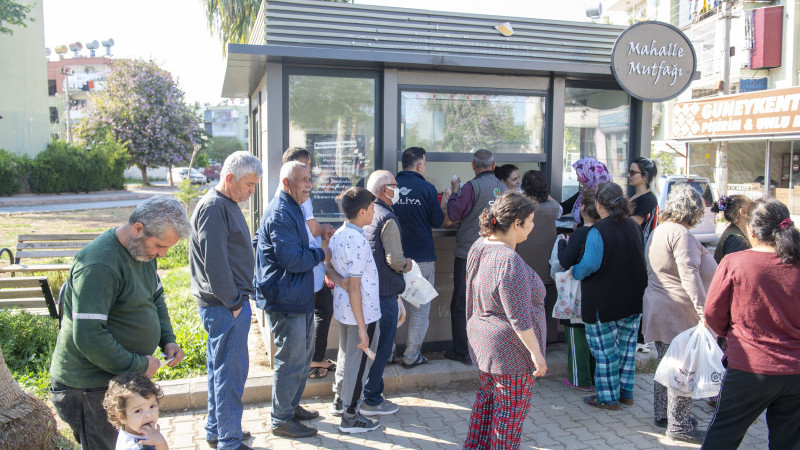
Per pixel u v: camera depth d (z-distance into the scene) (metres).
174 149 34.56
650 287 3.99
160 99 33.97
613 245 4.11
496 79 5.20
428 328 5.20
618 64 5.04
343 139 4.88
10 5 21.25
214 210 3.26
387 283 3.95
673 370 3.68
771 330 2.84
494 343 2.96
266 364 4.82
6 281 5.88
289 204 3.57
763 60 20.62
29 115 25.62
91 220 16.56
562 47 5.35
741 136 17.48
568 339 4.62
